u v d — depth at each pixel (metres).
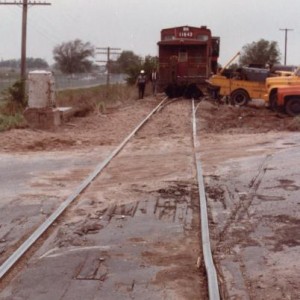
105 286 6.29
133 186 11.21
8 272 6.68
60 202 9.98
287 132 19.33
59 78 62.41
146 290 6.18
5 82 44.75
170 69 39.25
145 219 8.93
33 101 20.84
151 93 47.22
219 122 23.50
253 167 12.86
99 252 7.40
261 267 6.84
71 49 96.12
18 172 12.84
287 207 9.51
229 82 32.38
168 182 11.55
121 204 9.85
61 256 7.25
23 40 34.53
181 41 38.78
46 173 12.68
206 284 6.35
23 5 34.41
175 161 14.01
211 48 41.03
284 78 27.27
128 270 6.77
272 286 6.26
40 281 6.44
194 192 10.72
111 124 22.83
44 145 16.98
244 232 8.23
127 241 7.85
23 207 9.70
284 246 7.58
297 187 10.85
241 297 5.98
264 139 17.44
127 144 17.27
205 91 38.97
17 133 18.55
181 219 8.92
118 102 36.69
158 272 6.70
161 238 7.98
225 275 6.59
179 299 5.96
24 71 34.69
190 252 7.42
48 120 20.67
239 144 16.56
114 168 13.23
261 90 31.83
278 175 11.93
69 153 15.49
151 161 14.09
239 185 11.20
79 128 21.39
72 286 6.29
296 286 6.25
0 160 14.40
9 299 5.97
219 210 9.45
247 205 9.72
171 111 28.89
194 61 39.03
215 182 11.50
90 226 8.53
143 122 23.12
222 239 7.93
